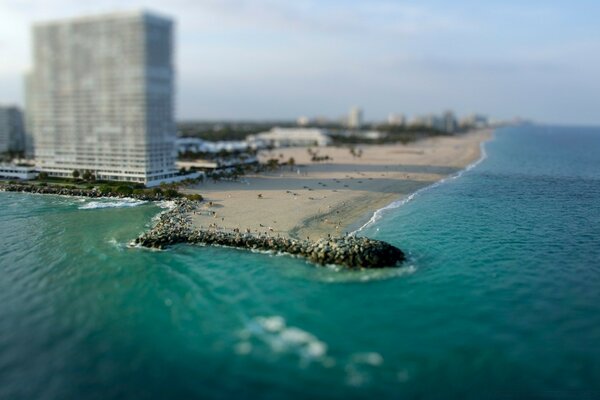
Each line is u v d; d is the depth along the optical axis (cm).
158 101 18150
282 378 5622
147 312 7231
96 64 17338
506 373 5775
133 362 5944
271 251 10006
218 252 10044
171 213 13412
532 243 10662
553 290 8094
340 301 7612
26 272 8881
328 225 12131
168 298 7719
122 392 5394
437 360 6012
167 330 6694
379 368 5828
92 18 16675
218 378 5622
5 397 5325
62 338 6500
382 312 7250
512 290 8088
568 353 6191
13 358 6034
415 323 6931
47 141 19600
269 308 7350
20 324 6875
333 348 6244
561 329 6788
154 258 9662
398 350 6225
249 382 5547
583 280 8519
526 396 5384
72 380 5609
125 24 16438
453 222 12612
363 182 19238
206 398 5291
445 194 17075
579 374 5772
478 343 6406
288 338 6475
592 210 14300
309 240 10694
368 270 8906
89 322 6938
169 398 5294
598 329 6788
